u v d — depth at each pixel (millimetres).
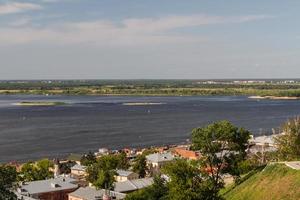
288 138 111625
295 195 76500
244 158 113688
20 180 155875
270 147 187250
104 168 162500
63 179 156750
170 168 85312
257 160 131875
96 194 137125
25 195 134875
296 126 112688
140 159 177750
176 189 82812
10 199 71688
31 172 171625
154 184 108562
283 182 82188
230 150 104250
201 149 101188
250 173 100000
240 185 95250
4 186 71062
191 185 82938
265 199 81812
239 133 102688
